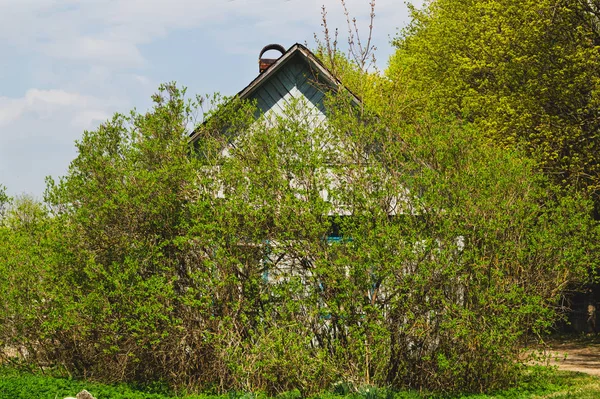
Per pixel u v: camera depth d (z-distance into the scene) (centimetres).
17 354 1778
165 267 1527
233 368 1439
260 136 1544
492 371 1504
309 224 1454
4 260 1709
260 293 1499
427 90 3195
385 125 1545
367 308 1420
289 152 1527
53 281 1644
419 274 1437
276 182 1499
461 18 3316
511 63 2852
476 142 1594
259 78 1952
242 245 1520
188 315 1523
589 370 1961
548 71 2775
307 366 1417
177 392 1491
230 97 1606
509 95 2870
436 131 1545
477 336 1425
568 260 1605
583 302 3186
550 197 1762
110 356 1596
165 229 1567
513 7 2878
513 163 1585
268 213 1484
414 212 1477
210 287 1512
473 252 1465
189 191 1567
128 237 1564
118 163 1596
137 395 1403
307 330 1448
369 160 1516
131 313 1528
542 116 2684
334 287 1448
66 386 1483
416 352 1479
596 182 2534
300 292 1468
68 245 1597
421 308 1448
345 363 1442
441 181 1473
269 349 1428
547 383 1608
